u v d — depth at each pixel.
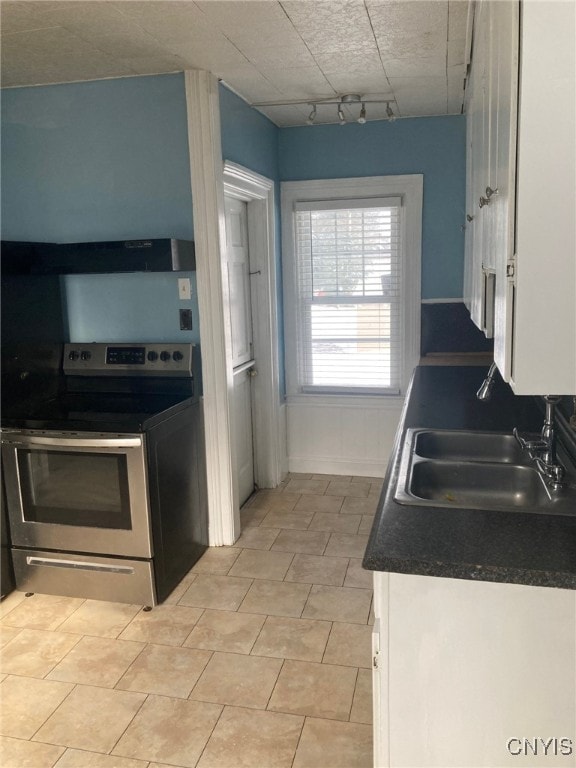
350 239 4.10
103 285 3.21
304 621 2.62
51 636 2.58
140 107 2.99
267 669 2.33
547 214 1.12
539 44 1.07
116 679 2.30
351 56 2.73
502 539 1.39
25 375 2.93
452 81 3.14
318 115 3.76
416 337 4.11
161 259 2.81
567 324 1.15
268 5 2.16
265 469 4.09
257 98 3.38
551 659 1.31
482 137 1.92
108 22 2.29
